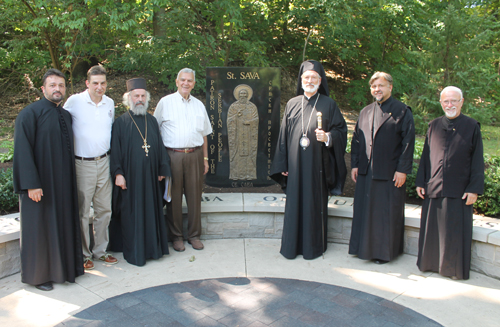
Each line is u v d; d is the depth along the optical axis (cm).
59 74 316
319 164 384
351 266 374
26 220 311
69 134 326
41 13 639
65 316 283
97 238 375
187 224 427
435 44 888
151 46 825
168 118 387
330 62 1300
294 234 386
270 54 1148
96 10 640
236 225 440
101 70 341
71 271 330
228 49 865
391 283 339
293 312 288
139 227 367
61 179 319
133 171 363
